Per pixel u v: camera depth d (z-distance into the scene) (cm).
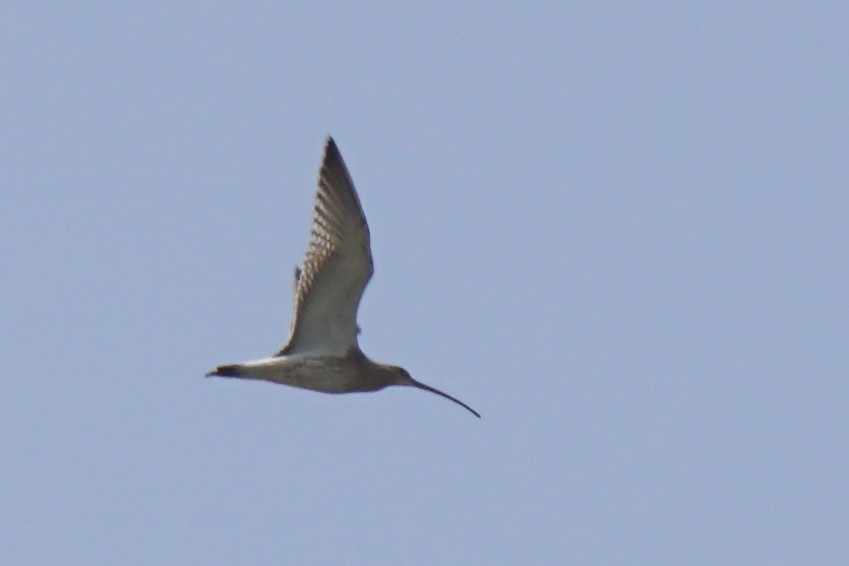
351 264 2631
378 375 2756
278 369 2645
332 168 2641
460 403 2877
